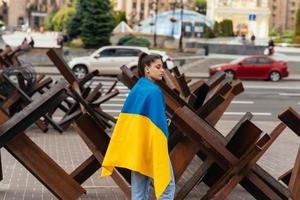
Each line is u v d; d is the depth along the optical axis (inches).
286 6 5354.3
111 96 541.3
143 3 4702.3
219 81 396.2
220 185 273.3
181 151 287.6
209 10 3358.8
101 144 295.9
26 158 268.8
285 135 594.9
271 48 1872.5
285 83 1286.9
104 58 1293.1
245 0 3189.0
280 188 276.8
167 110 320.5
